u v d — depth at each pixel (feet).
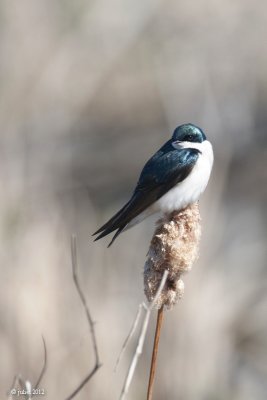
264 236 52.19
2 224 40.06
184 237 20.75
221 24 68.85
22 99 61.41
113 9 67.51
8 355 34.24
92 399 34.04
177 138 25.30
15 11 63.87
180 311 38.37
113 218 24.73
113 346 35.91
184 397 37.17
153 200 24.61
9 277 35.96
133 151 64.03
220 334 41.01
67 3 65.51
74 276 19.20
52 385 33.91
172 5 69.97
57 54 64.69
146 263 20.84
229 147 57.67
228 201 56.85
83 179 61.00
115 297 39.06
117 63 69.15
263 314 44.39
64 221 44.29
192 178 24.57
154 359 20.11
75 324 35.96
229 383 41.42
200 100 59.41
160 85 62.39
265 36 68.54
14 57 62.39
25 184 47.03
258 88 66.95
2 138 56.54
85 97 65.77
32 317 35.17
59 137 61.21
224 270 43.78
